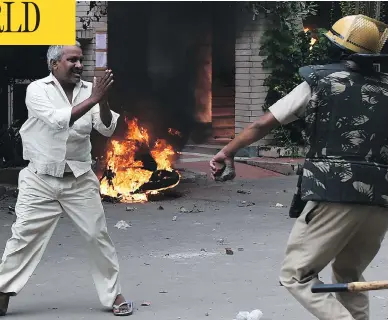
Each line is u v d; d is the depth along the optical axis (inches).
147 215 379.9
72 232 339.6
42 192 216.5
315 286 150.9
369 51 160.9
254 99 594.6
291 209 167.8
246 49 594.2
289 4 585.9
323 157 158.9
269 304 230.4
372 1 482.3
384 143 158.6
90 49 537.0
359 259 170.4
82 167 217.3
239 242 319.3
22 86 530.6
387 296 238.4
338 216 158.2
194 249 305.9
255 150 581.6
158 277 262.5
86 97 215.8
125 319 216.7
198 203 415.2
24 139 217.8
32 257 219.5
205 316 218.8
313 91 158.6
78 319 217.2
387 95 159.0
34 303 233.1
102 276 222.1
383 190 157.5
